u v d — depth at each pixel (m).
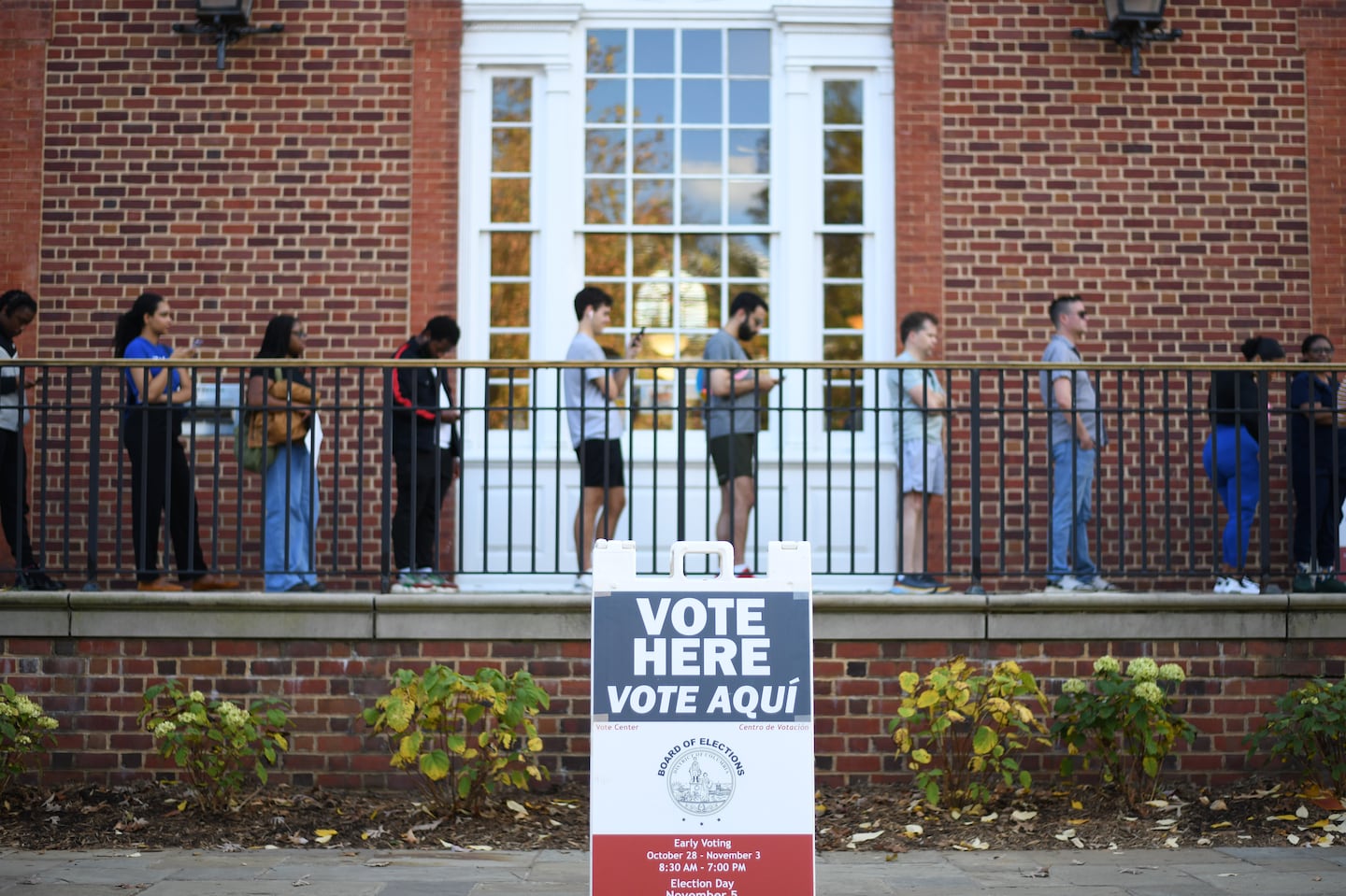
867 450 8.98
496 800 6.78
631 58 9.19
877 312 9.05
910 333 8.25
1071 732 6.64
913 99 9.01
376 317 8.84
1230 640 7.06
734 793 4.00
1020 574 7.05
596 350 8.02
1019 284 8.93
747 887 3.97
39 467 8.66
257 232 8.86
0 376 7.63
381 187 8.91
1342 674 7.07
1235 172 9.02
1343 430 8.06
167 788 6.89
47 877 5.48
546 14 9.09
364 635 6.96
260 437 7.74
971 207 8.96
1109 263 8.95
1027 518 7.07
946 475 7.09
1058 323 8.13
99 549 8.60
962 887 5.42
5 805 6.64
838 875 5.64
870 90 9.16
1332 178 9.03
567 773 7.00
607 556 4.09
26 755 6.91
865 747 7.00
